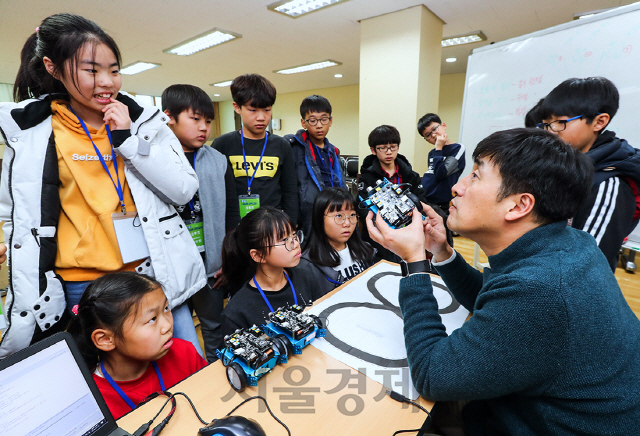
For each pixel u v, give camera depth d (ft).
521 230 1.81
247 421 1.50
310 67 16.75
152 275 3.23
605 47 5.47
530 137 1.74
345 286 2.98
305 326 2.13
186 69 16.85
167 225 3.27
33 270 2.66
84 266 2.87
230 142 4.99
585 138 2.87
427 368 1.69
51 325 2.78
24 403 1.41
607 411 1.49
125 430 1.61
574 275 1.52
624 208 2.69
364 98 10.57
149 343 2.30
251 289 3.28
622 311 1.67
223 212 4.31
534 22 10.26
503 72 7.02
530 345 1.46
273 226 3.01
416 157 9.93
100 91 2.68
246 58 14.78
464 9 9.29
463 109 7.96
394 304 2.69
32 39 2.65
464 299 2.58
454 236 11.73
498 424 1.87
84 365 1.65
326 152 6.39
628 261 8.41
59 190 2.86
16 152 2.60
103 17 9.64
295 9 9.43
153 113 3.26
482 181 1.82
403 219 2.23
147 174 2.97
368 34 10.14
